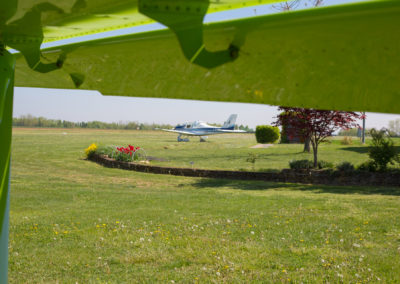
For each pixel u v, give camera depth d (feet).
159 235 18.31
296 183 44.32
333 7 1.74
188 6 2.05
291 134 49.01
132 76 2.89
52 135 168.14
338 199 29.96
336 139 135.95
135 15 2.43
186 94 2.68
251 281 12.39
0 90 3.03
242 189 38.78
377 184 40.86
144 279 12.66
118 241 17.28
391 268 13.41
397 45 1.76
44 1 2.26
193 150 96.99
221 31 2.10
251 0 2.05
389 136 43.19
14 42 3.07
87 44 2.87
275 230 19.39
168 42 2.41
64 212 24.16
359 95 2.04
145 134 216.95
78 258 14.85
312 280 12.35
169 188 40.14
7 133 3.12
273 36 1.98
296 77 2.14
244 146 110.32
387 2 1.61
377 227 19.71
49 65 3.20
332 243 16.96
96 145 73.67
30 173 50.11
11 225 19.85
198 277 12.75
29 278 12.71
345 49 1.89
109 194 33.45
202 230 19.39
